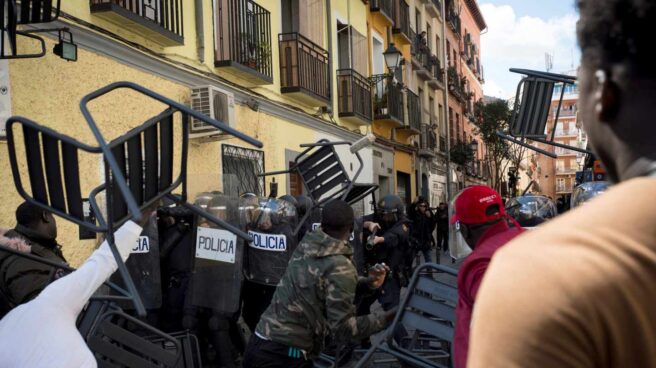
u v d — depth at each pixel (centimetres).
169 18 962
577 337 80
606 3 93
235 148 1141
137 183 251
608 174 102
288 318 383
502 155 4019
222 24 1125
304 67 1436
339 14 1753
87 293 281
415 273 442
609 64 94
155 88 926
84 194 760
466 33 4384
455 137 3681
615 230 84
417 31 2872
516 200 854
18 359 262
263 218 614
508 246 93
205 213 275
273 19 1352
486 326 87
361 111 1794
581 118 104
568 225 88
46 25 705
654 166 91
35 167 260
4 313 390
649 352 81
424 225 1452
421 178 2742
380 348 436
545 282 83
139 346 413
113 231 243
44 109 706
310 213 697
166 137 262
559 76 566
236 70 1120
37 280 390
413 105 2428
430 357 521
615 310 80
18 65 671
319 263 381
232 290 566
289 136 1399
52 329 268
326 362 577
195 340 493
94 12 789
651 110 92
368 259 736
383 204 757
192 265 576
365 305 729
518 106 582
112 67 830
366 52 1920
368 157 1972
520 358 82
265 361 386
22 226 427
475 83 4816
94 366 273
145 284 536
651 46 89
